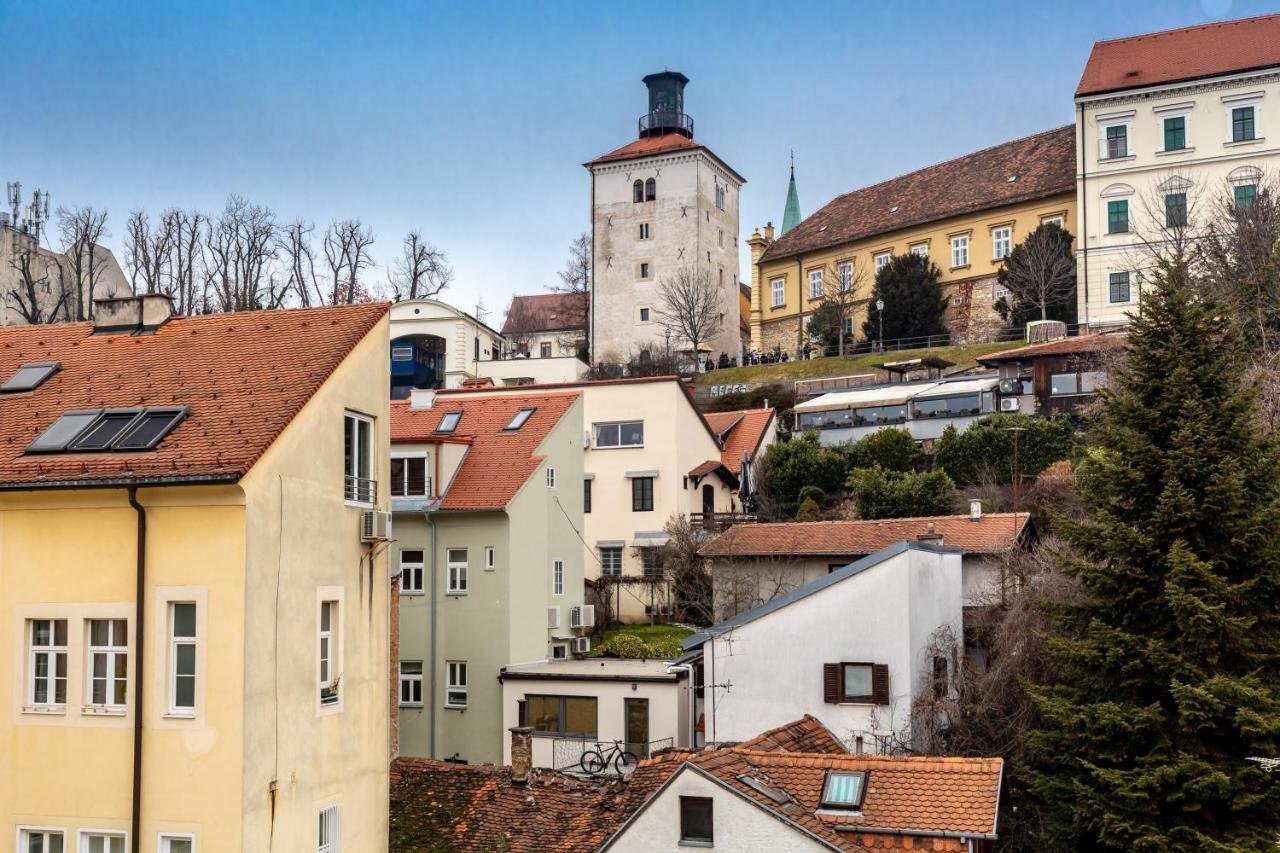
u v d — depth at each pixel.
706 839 21.11
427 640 37.09
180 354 22.67
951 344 82.75
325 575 21.03
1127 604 25.84
